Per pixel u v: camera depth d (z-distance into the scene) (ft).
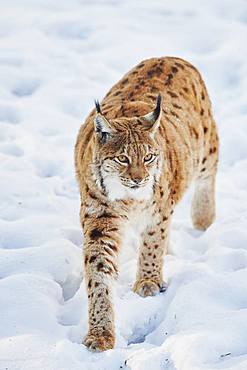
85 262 45.06
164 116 50.26
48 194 61.93
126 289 49.24
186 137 51.72
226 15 105.50
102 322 42.93
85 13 105.29
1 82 84.02
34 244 52.90
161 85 52.90
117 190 44.98
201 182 57.88
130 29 99.19
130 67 89.25
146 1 111.04
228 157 70.64
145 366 38.19
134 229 48.06
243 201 62.03
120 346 42.75
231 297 44.47
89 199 45.57
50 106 79.46
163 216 47.88
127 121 45.75
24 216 57.36
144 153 44.73
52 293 46.85
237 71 87.56
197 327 40.65
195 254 54.13
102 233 45.27
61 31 99.19
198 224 58.95
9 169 65.98
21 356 39.63
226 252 50.80
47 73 86.63
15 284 46.55
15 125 75.05
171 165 48.65
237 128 74.74
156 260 48.39
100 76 86.89
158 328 43.47
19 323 43.34
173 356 38.47
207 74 87.35
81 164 47.29
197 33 97.25
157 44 94.48
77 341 43.11
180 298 44.42
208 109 57.41
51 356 39.63
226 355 38.09
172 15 105.29
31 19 102.68
